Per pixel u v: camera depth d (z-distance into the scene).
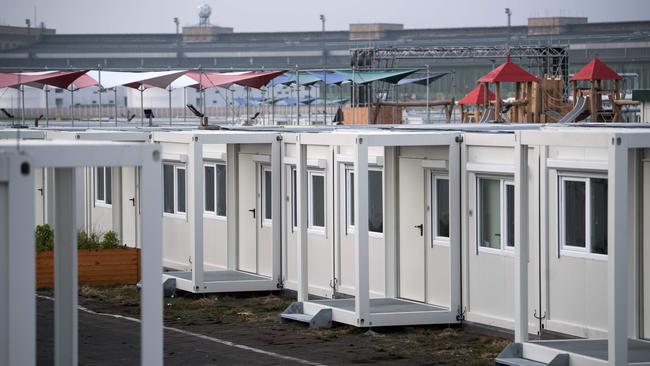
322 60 124.12
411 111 84.06
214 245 26.53
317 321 19.95
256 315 21.52
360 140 18.78
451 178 19.48
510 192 18.64
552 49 59.75
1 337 9.62
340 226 22.12
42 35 122.81
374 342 18.50
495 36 121.38
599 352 15.41
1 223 9.59
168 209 27.88
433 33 124.56
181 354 17.67
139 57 122.88
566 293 17.36
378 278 21.53
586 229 17.00
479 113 52.75
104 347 18.33
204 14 131.25
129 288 25.81
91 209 31.52
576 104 48.09
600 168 16.44
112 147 10.30
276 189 23.78
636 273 16.45
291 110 72.25
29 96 60.22
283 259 23.97
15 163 9.56
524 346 16.20
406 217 20.97
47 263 25.86
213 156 26.12
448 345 18.12
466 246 19.48
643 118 45.44
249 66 121.44
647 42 106.00
